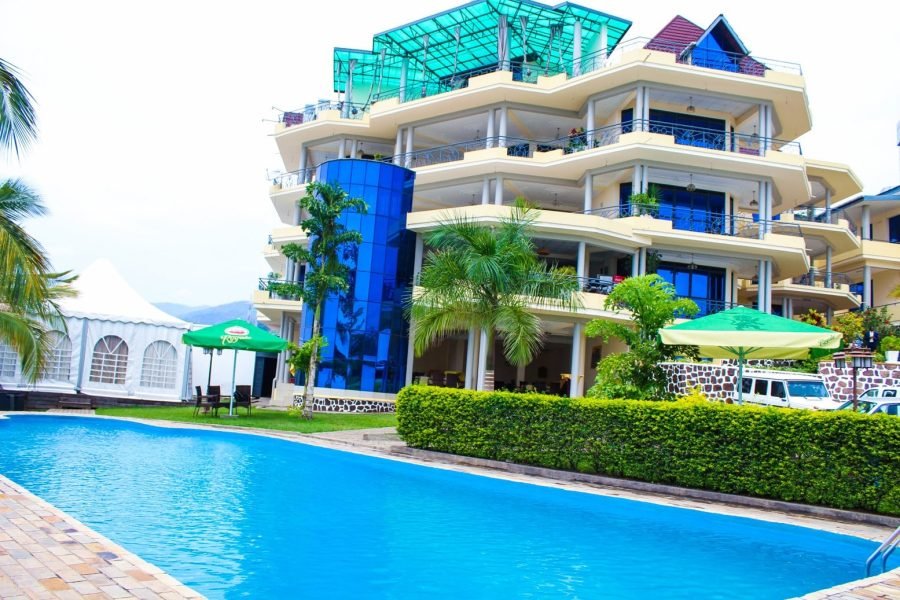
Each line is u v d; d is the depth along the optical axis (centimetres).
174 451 1486
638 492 1254
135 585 530
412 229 2953
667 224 2820
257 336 2241
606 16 3197
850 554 868
